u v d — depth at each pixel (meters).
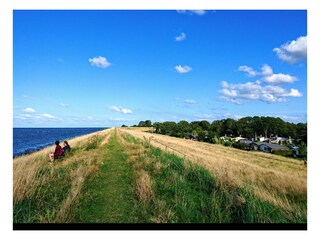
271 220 8.18
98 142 29.67
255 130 82.12
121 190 10.40
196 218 8.08
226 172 11.52
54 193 9.68
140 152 20.70
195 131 97.12
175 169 14.05
